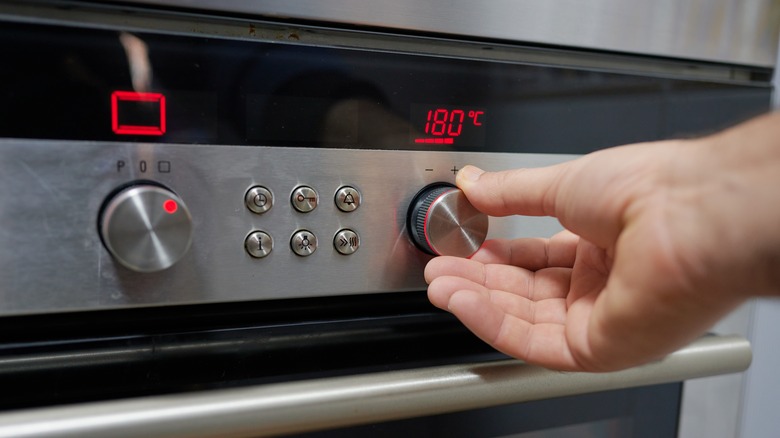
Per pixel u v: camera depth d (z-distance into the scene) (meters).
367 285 0.38
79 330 0.34
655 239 0.29
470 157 0.39
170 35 0.31
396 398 0.34
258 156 0.34
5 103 0.29
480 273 0.40
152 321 0.35
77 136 0.30
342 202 0.36
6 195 0.29
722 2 0.47
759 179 0.27
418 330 0.42
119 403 0.29
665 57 0.46
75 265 0.31
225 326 0.37
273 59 0.34
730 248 0.27
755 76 0.51
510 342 0.36
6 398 0.32
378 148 0.37
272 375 0.36
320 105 0.35
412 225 0.38
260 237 0.35
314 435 0.42
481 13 0.39
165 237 0.30
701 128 0.47
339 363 0.38
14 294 0.30
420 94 0.37
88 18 0.31
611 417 0.52
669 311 0.30
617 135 0.44
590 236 0.35
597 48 0.43
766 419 0.58
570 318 0.37
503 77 0.40
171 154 0.32
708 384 0.55
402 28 0.37
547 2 0.41
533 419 0.49
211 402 0.30
